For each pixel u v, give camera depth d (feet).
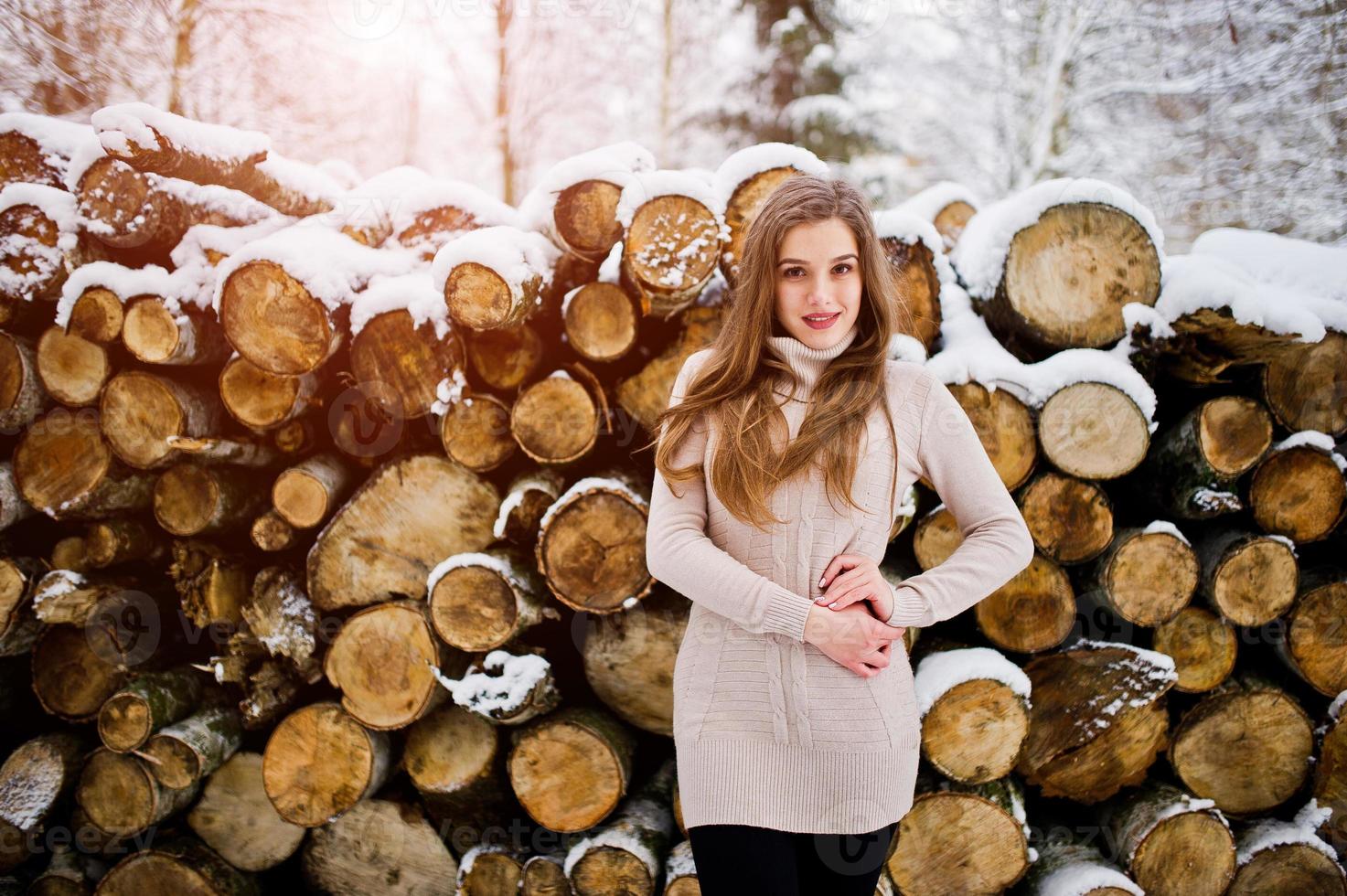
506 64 20.10
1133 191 18.39
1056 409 5.68
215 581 6.30
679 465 3.94
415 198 6.79
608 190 5.52
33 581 6.50
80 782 6.30
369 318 5.71
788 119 23.13
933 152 22.89
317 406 6.47
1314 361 6.07
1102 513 5.84
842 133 22.94
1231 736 6.11
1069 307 5.98
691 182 5.42
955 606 3.67
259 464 6.60
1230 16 15.92
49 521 6.98
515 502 5.78
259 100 16.85
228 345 6.47
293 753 6.07
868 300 4.06
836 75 23.20
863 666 3.56
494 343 5.92
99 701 6.54
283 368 5.70
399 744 6.47
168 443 5.84
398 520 6.14
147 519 6.86
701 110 22.90
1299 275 6.67
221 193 6.47
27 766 6.39
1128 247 5.94
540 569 5.57
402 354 5.77
